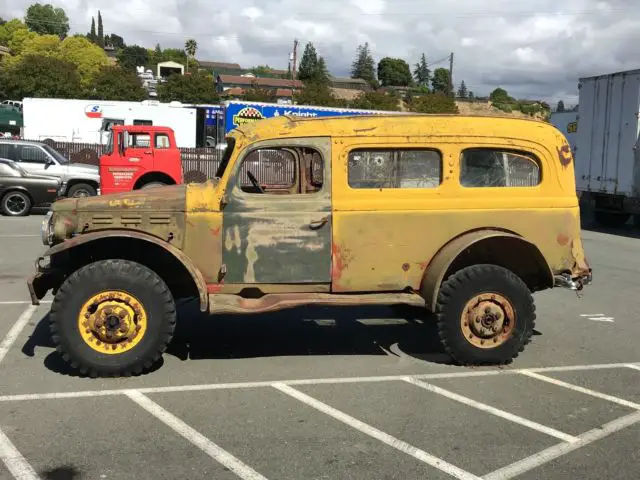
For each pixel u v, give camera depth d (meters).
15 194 16.81
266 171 5.79
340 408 4.68
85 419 4.40
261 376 5.39
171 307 5.21
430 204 5.57
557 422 4.48
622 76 15.69
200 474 3.66
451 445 4.09
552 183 5.75
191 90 60.34
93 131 28.41
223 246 5.37
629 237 15.52
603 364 5.85
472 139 5.60
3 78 55.44
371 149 5.50
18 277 9.39
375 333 6.80
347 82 127.94
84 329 5.12
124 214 5.29
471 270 5.52
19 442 4.03
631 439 4.22
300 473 3.69
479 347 5.59
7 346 6.11
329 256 5.50
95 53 87.69
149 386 5.08
